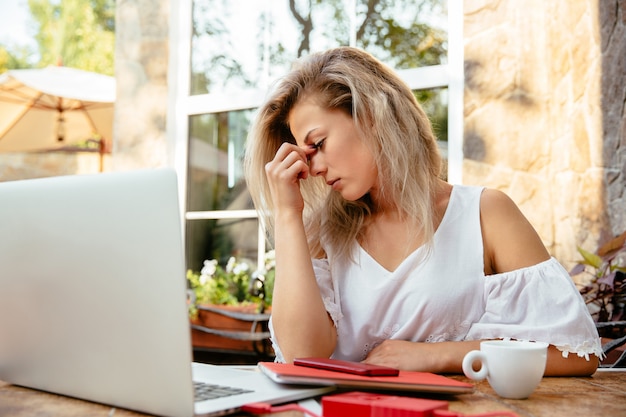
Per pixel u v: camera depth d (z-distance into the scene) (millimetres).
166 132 4164
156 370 778
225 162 4121
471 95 3305
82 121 5859
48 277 904
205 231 4145
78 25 9234
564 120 3018
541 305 1247
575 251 2898
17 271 949
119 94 4258
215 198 4133
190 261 4145
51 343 921
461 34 3438
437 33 3531
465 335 1355
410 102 1467
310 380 880
